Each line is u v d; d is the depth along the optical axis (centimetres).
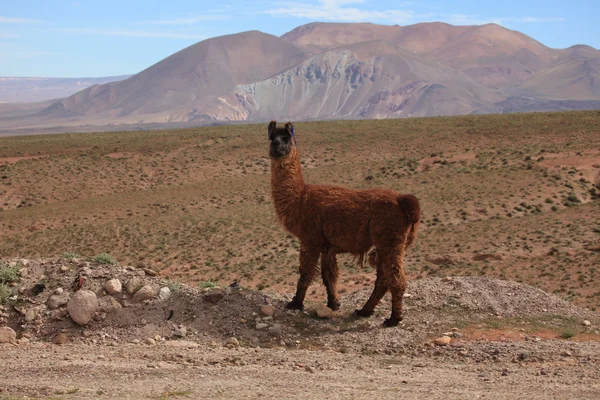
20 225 5256
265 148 8375
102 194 6506
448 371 909
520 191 5225
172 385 781
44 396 710
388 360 992
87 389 749
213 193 6400
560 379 839
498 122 8944
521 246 3778
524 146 7394
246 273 3506
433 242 4050
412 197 1170
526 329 1180
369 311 1248
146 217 5512
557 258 3466
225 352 1035
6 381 800
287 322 1213
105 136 9569
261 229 4750
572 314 1288
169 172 7344
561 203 4912
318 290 2850
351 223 1188
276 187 1223
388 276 1181
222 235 4622
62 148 8269
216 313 1220
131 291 1233
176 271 3722
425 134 8706
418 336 1139
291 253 3991
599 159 6100
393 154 7912
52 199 6250
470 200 5109
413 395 734
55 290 1225
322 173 6944
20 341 1101
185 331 1155
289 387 780
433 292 1377
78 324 1163
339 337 1150
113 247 4456
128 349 1034
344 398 712
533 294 1383
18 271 1284
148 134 9675
